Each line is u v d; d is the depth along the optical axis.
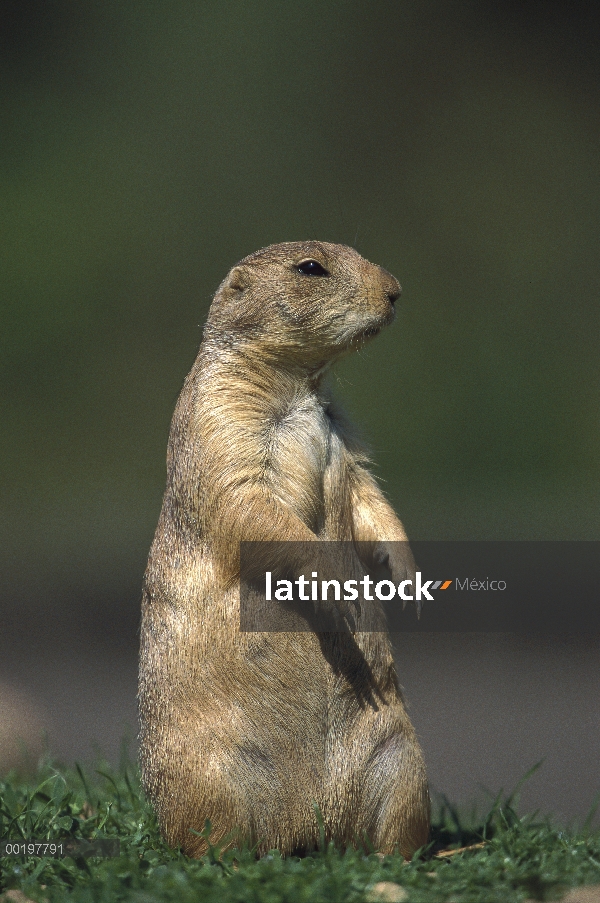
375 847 12.83
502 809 14.73
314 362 13.52
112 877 11.19
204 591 12.57
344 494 13.58
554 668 29.41
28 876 11.86
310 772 12.58
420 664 30.30
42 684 26.80
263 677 12.45
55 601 35.09
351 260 13.68
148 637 13.02
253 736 12.39
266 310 13.25
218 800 12.23
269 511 12.45
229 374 13.21
